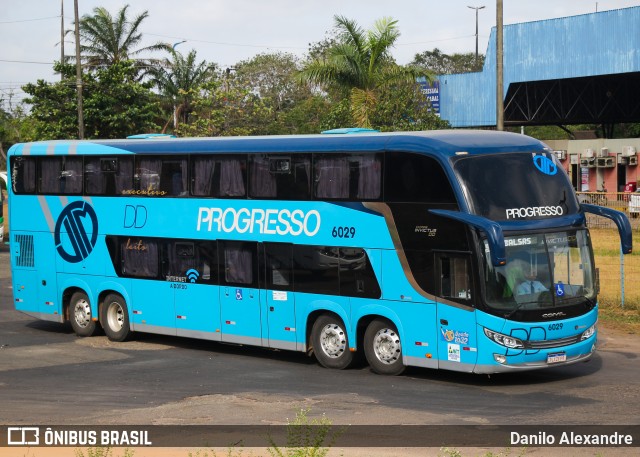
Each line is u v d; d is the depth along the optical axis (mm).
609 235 37469
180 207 18953
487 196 14609
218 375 16531
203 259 18547
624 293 23609
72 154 21125
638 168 57969
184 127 49031
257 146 17578
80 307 21422
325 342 16828
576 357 14898
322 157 16578
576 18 45562
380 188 15703
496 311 14250
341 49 34688
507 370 14312
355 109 34781
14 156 22406
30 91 46156
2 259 38125
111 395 14914
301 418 11469
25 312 22391
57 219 21531
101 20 59469
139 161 19766
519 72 48188
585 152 60406
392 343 15859
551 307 14570
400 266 15414
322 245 16547
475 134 15547
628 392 14031
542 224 14789
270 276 17406
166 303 19312
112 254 20344
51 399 14695
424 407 13352
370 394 14383
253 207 17656
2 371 17312
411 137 15391
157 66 59219
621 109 54625
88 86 46219
